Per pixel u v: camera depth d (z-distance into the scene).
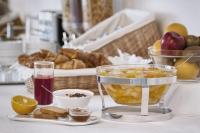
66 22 3.71
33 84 1.96
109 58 2.37
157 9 2.98
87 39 3.02
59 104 1.80
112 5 3.37
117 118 1.66
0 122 1.63
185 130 1.56
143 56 2.71
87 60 2.12
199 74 1.85
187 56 1.81
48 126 1.59
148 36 2.75
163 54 1.84
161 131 1.54
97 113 1.75
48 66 1.91
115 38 2.64
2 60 2.80
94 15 3.33
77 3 3.58
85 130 1.54
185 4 2.65
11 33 3.55
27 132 1.52
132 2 3.32
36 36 4.23
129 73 1.69
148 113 1.68
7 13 5.22
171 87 1.78
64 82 2.01
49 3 5.32
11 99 1.84
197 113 1.77
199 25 2.52
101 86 1.80
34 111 1.70
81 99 1.78
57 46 3.16
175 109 1.77
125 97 1.68
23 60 2.25
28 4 5.73
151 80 1.62
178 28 1.97
